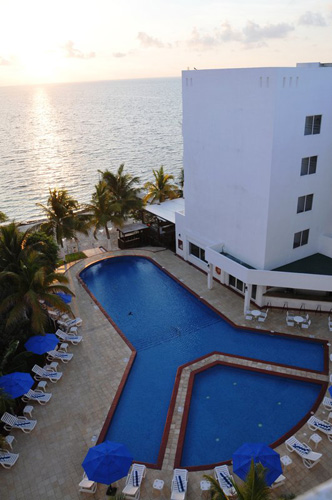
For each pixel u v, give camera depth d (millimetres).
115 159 119688
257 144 23016
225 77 23766
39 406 19500
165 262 35156
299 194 24812
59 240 35562
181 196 50500
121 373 21562
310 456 15586
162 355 23125
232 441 17250
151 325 26188
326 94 22781
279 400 19359
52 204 36125
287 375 20703
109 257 36812
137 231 40062
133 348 23672
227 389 20250
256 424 18047
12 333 23078
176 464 16172
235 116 24016
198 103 26875
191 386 20312
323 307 25953
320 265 26375
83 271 34406
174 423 18125
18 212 72125
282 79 20641
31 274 23625
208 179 28500
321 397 19172
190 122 28406
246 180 24797
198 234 32000
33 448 17172
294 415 18422
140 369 22016
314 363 21688
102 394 20109
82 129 191875
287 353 22609
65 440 17531
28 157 124562
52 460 16594
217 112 25391
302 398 19422
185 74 27141
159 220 38531
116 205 37250
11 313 22156
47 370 21781
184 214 33656
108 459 14438
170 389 20484
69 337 24344
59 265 33625
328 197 26344
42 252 29125
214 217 29188
